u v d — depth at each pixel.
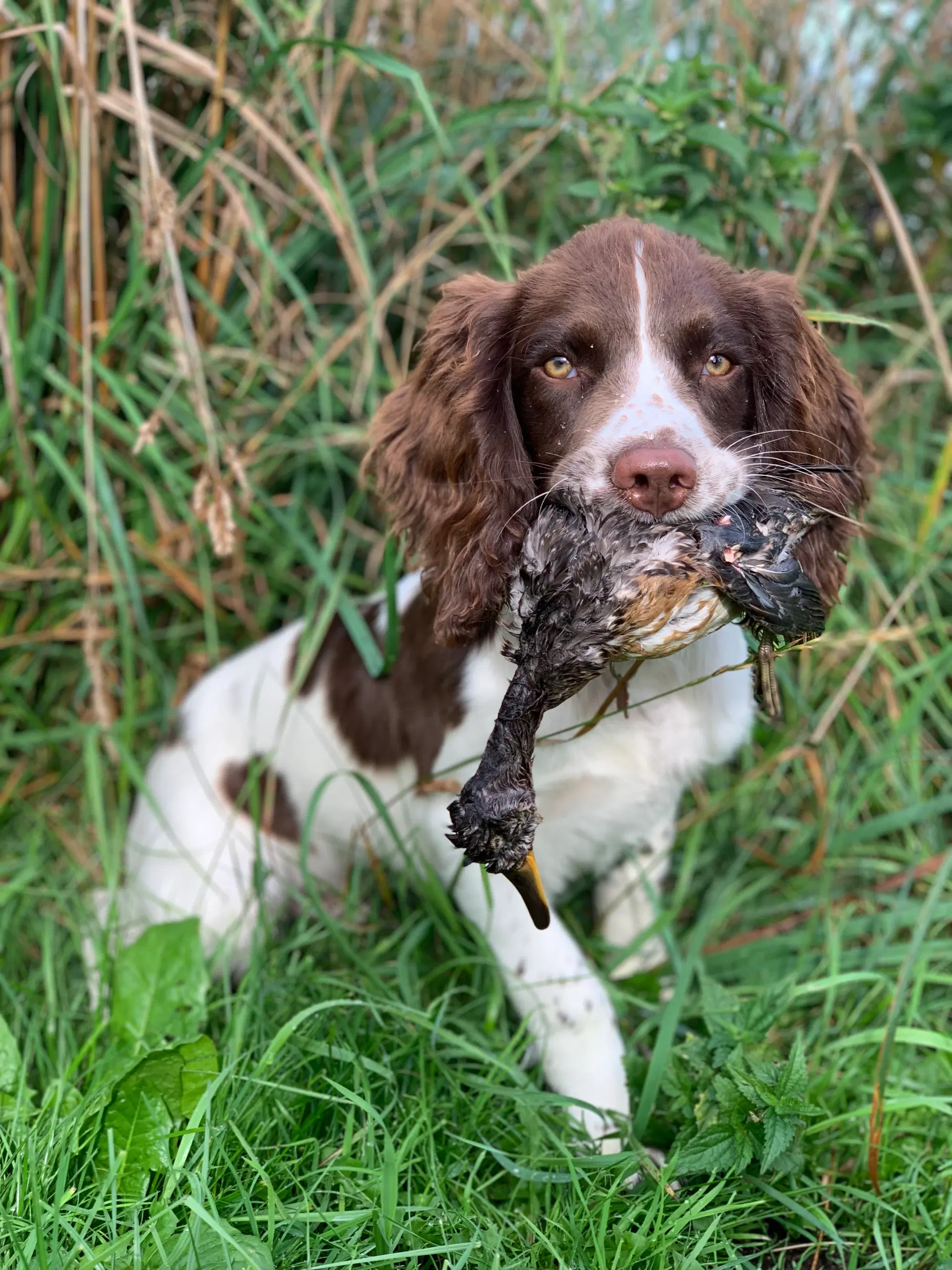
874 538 1.22
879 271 1.30
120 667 1.19
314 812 0.92
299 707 1.01
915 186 1.33
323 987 0.91
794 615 0.69
